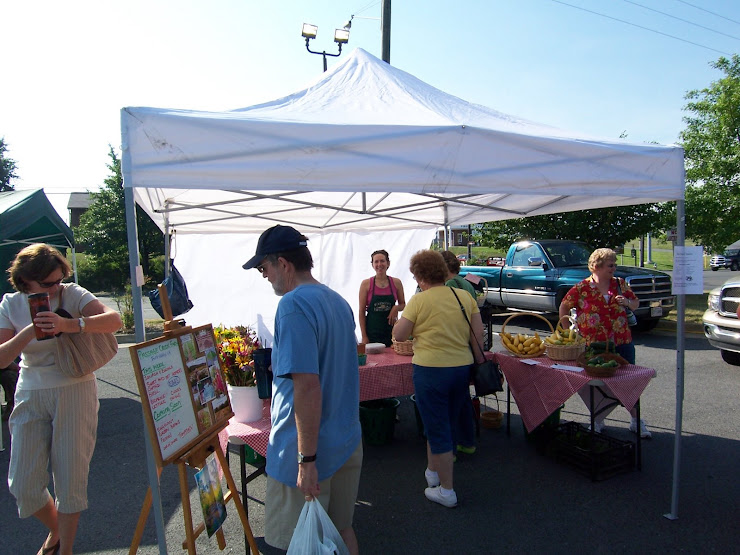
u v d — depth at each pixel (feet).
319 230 22.76
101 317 8.84
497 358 14.49
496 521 10.70
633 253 47.60
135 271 7.44
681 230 10.93
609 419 16.76
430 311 10.90
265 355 9.89
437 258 11.34
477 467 13.26
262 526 10.91
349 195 15.83
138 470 13.92
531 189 9.57
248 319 21.84
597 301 13.91
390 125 8.57
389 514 11.10
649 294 30.04
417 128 8.68
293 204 16.76
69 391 8.78
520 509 11.16
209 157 7.70
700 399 18.49
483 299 16.80
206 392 8.43
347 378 7.11
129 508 11.85
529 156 9.51
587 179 10.01
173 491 12.69
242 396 10.15
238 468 13.97
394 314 16.25
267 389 9.86
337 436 6.89
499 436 15.39
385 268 16.33
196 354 8.36
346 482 7.25
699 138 38.83
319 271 23.36
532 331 33.50
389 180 8.59
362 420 14.97
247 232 21.31
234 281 21.66
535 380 13.25
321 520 6.51
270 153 7.98
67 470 8.77
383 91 11.62
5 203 21.02
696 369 22.53
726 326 21.63
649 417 16.75
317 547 6.38
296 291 6.75
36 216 21.33
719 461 13.35
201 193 14.08
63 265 8.91
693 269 10.64
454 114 10.73
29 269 8.54
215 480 8.38
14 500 12.51
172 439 7.41
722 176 37.58
